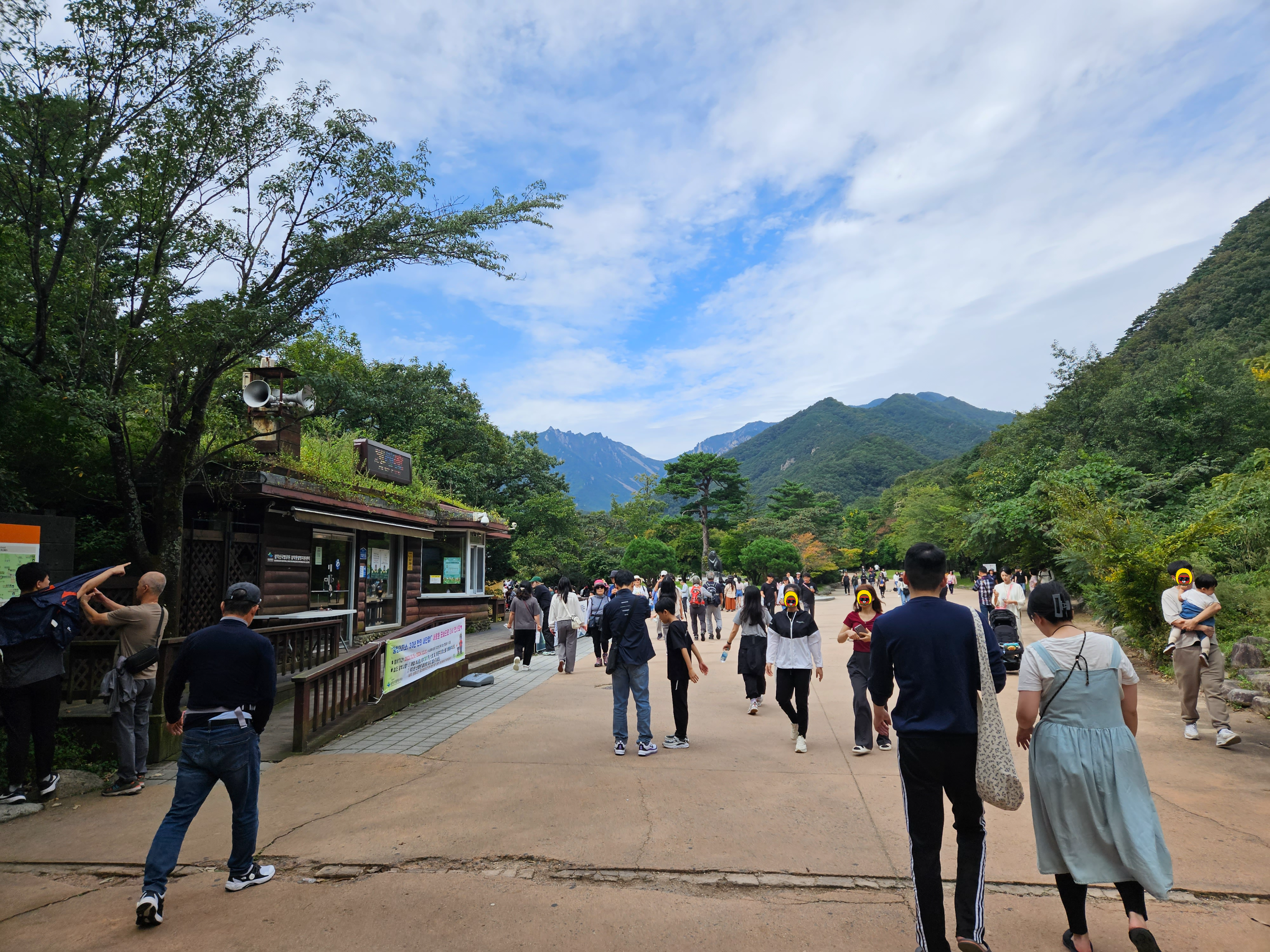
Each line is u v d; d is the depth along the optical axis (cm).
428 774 614
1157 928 350
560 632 1273
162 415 802
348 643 1345
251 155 764
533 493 3388
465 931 354
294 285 768
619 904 380
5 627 553
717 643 1842
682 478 6612
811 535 6244
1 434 752
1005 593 1686
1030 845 454
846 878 409
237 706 400
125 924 367
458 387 3114
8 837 491
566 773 618
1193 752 666
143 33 682
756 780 594
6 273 695
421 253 775
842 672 1244
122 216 751
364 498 1296
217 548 987
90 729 665
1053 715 334
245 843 401
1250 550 1448
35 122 658
